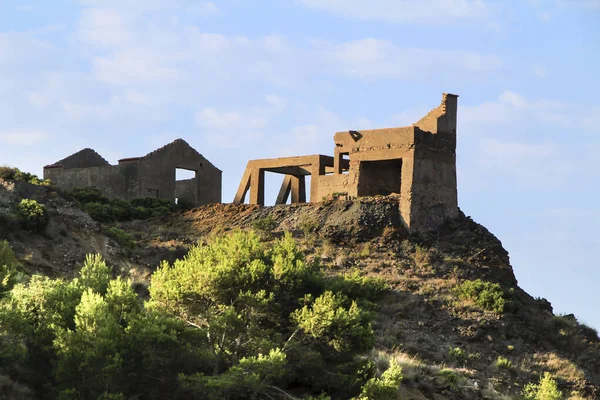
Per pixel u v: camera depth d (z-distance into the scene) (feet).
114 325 244.63
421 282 444.96
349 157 517.96
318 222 494.18
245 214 516.32
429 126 505.66
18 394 233.14
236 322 266.36
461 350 386.93
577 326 450.71
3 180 442.91
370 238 479.41
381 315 408.05
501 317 426.92
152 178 563.89
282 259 289.33
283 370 251.19
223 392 242.99
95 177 573.74
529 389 364.38
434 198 494.18
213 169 602.44
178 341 253.24
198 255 292.20
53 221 417.69
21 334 249.55
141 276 395.96
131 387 244.63
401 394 309.42
